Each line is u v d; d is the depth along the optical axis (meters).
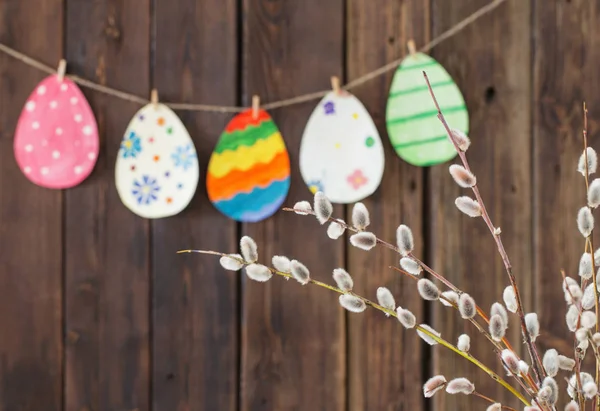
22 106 1.34
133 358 1.35
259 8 1.36
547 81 1.38
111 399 1.35
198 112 1.36
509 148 1.38
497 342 1.06
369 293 1.37
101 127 1.35
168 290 1.36
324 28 1.37
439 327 1.37
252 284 1.36
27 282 1.34
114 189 1.35
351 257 1.37
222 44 1.36
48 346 1.34
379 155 1.34
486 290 1.37
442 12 1.37
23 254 1.34
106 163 1.35
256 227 1.36
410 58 1.34
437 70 1.34
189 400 1.36
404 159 1.35
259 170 1.34
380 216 1.37
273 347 1.36
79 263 1.35
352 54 1.37
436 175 1.37
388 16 1.37
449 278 1.37
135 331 1.35
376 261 1.37
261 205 1.34
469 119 1.37
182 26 1.36
